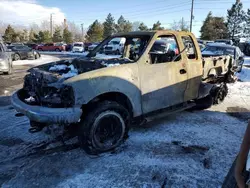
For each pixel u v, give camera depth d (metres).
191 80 4.97
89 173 3.24
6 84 9.05
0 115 5.39
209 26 63.97
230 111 6.12
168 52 4.64
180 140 4.27
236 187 1.85
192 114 5.76
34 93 3.81
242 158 1.44
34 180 3.08
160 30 4.55
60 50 38.06
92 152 3.64
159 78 4.32
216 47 11.95
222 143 4.21
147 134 4.49
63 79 3.45
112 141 3.79
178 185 3.03
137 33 4.73
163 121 5.20
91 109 3.63
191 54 5.07
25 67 15.02
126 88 3.86
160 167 3.40
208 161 3.59
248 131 1.43
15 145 3.97
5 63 11.05
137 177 3.17
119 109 3.76
